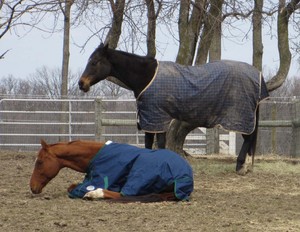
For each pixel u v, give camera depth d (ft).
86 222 25.39
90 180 30.99
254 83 41.60
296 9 53.06
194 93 39.86
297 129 57.47
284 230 24.75
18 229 24.12
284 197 33.55
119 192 30.50
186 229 24.44
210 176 42.47
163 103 39.37
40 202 30.09
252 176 42.73
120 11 48.08
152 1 48.24
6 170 45.68
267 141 67.72
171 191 30.81
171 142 50.29
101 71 39.55
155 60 40.16
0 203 29.76
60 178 40.78
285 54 54.13
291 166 47.96
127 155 30.76
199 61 54.08
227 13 51.65
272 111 63.98
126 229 24.27
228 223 25.72
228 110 41.11
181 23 52.60
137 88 39.99
